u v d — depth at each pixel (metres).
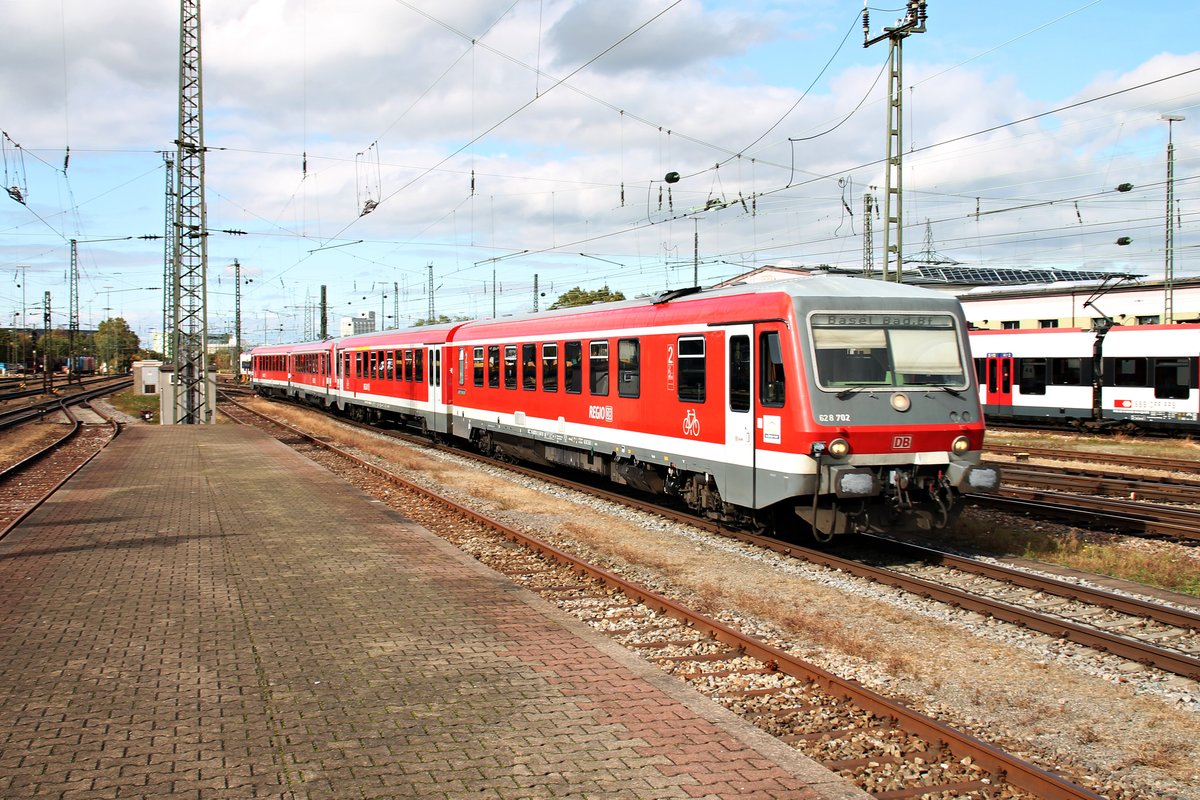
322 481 16.83
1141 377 28.78
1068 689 6.58
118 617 7.59
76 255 80.56
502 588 8.80
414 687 6.00
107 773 4.66
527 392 18.17
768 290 11.03
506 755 4.94
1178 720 6.02
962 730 5.88
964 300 47.38
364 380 32.28
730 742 5.15
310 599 8.28
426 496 15.23
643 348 13.71
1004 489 15.91
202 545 10.72
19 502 15.36
